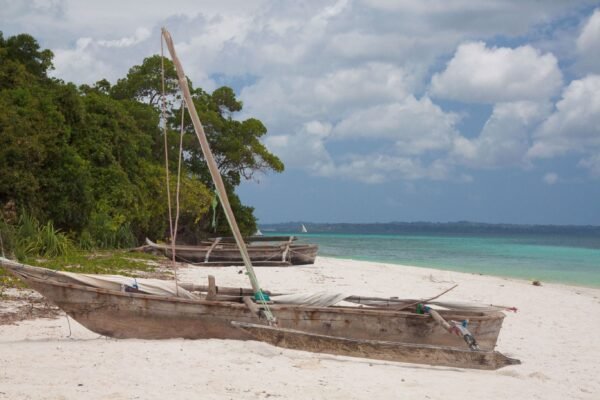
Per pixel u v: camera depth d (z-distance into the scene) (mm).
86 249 25641
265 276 21922
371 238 114250
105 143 30062
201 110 46406
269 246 27766
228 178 48000
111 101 33562
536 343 12023
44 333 9531
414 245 72812
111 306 8992
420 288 20562
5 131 22516
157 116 42875
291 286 19156
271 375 7426
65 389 6289
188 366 7570
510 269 33969
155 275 19656
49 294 8859
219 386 6809
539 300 18984
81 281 9180
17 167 22562
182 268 23219
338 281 21406
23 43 31172
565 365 10188
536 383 8453
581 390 8367
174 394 6391
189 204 37062
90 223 26688
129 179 32281
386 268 28766
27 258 19359
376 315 9562
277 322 9430
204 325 9203
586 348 11734
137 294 9047
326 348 9031
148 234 35781
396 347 9031
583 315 16156
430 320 9594
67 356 7758
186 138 44156
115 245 28750
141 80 46344
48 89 29125
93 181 29000
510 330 13352
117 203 29859
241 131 47469
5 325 9992
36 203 23438
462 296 19109
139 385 6645
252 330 9070
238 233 9914
